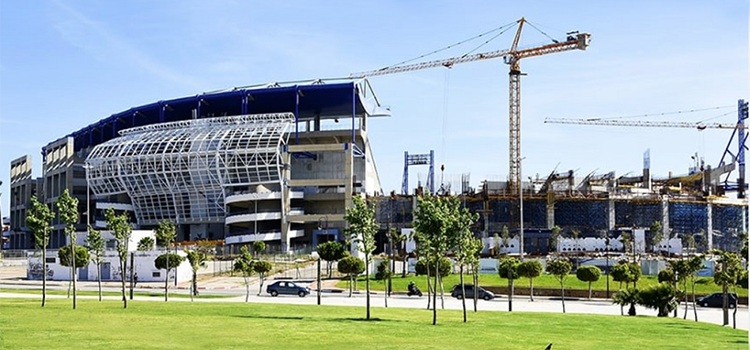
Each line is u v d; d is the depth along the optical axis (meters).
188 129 180.12
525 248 159.38
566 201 172.62
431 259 60.97
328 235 169.25
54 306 53.69
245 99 179.75
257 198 166.12
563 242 148.25
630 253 134.38
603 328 46.00
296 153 177.12
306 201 177.00
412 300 73.38
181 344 33.59
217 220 174.00
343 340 36.44
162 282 96.50
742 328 51.25
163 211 178.62
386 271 68.06
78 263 65.38
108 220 61.00
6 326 39.12
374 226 50.78
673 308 57.91
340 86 173.00
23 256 143.12
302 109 192.62
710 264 95.62
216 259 123.56
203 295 74.88
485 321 48.91
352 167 173.00
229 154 166.25
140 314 48.12
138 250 99.19
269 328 40.88
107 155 179.75
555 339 39.16
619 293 60.56
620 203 175.12
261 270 77.25
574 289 81.19
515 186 185.25
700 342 39.56
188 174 170.00
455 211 48.72
